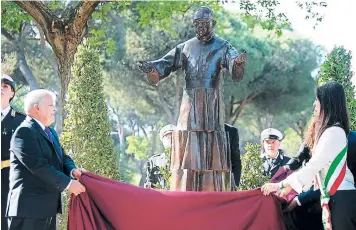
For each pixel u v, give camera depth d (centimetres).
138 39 2359
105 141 801
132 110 2767
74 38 1164
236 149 679
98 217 580
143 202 580
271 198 575
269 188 570
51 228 589
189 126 620
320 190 550
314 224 589
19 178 576
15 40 2162
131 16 2244
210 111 619
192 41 636
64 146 799
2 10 1381
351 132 563
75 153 792
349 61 730
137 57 2383
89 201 581
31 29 2238
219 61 623
